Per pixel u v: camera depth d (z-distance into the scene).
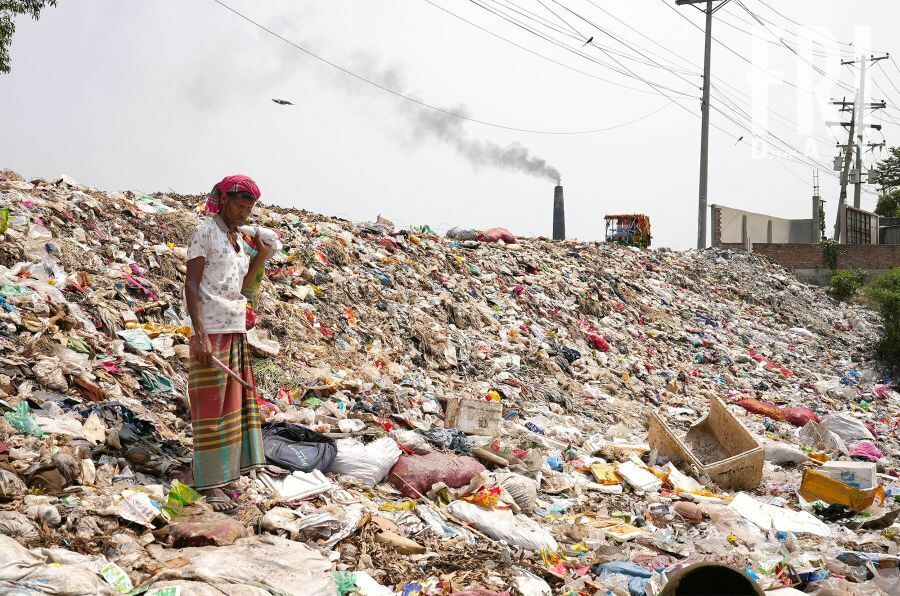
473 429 7.69
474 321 12.72
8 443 4.50
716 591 3.30
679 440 7.84
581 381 12.14
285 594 3.62
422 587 4.15
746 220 33.06
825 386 16.00
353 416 7.19
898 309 19.34
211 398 4.50
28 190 9.41
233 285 4.62
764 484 7.78
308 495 5.04
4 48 14.42
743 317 21.02
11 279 7.18
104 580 3.40
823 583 4.91
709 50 29.28
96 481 4.49
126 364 6.47
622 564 4.84
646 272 21.42
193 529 4.05
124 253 9.07
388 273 12.80
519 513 5.68
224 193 4.59
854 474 7.20
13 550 3.29
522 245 18.83
